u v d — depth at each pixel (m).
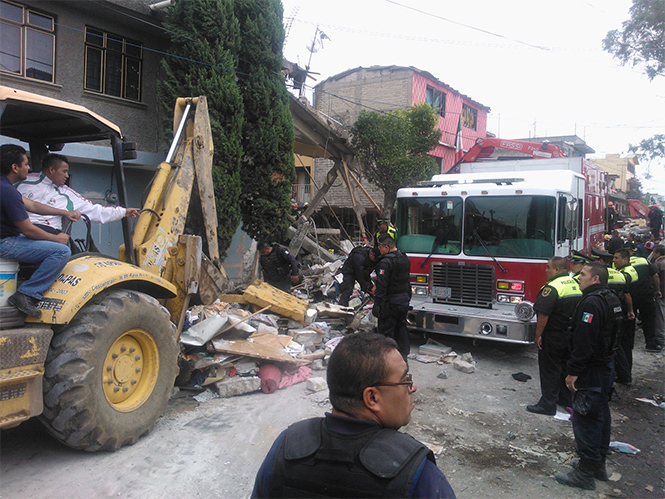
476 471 4.01
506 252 6.98
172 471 3.76
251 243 12.34
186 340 5.50
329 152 15.20
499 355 7.47
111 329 3.88
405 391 1.59
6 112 4.12
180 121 5.63
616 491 3.77
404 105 23.78
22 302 3.54
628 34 15.26
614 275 6.44
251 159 10.49
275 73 10.59
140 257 4.96
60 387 3.56
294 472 1.46
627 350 6.49
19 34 8.74
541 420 5.09
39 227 3.78
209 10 9.45
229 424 4.61
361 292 10.07
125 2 9.64
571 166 9.96
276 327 6.89
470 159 12.60
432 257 7.50
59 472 3.69
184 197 5.48
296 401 5.22
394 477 1.34
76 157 8.79
